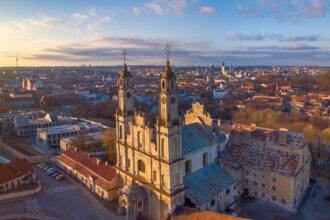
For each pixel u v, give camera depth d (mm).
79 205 92375
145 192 84375
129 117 90375
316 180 109875
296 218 84188
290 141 93688
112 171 99875
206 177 90000
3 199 94938
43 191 102062
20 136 179750
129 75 88875
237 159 99812
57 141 158250
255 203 93062
